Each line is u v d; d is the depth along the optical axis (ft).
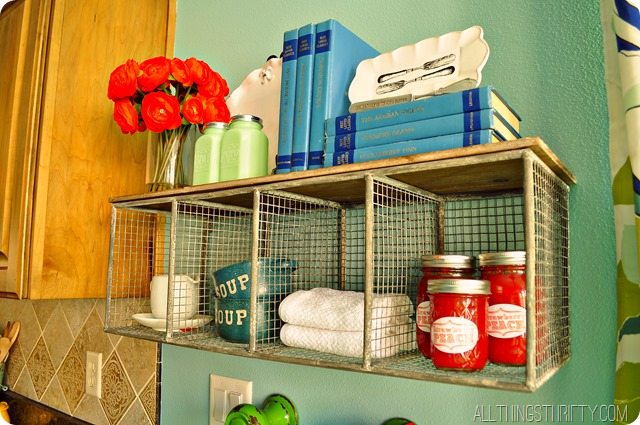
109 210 3.70
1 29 3.87
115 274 3.65
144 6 4.08
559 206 2.22
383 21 3.03
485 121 1.87
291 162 2.53
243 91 3.45
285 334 2.39
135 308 3.98
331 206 2.89
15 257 3.36
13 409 5.65
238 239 3.45
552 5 2.43
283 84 2.64
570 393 2.22
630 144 1.88
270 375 3.28
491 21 2.61
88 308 4.77
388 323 2.19
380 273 2.78
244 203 3.01
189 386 3.76
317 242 3.08
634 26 1.91
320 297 2.43
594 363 2.17
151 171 3.43
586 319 2.21
